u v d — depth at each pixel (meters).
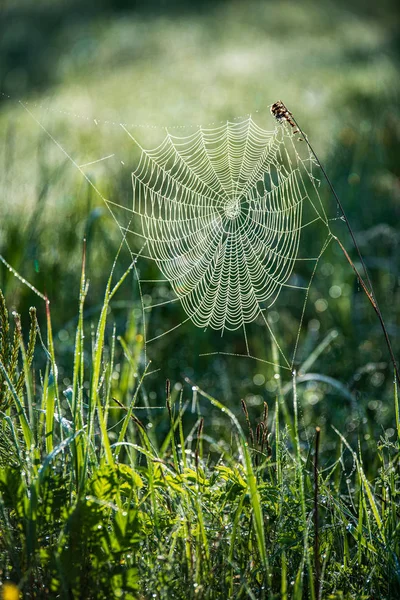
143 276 7.66
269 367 7.21
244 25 32.84
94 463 3.66
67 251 7.90
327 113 13.51
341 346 7.43
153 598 3.35
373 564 3.74
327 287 8.53
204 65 22.42
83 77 24.31
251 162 6.50
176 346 7.54
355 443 5.68
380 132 11.70
